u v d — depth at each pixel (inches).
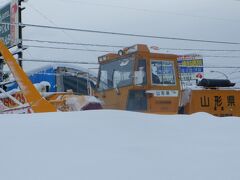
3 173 128.3
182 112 447.5
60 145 155.8
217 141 182.1
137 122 198.4
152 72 431.2
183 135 188.5
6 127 176.4
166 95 437.1
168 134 187.6
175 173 139.6
